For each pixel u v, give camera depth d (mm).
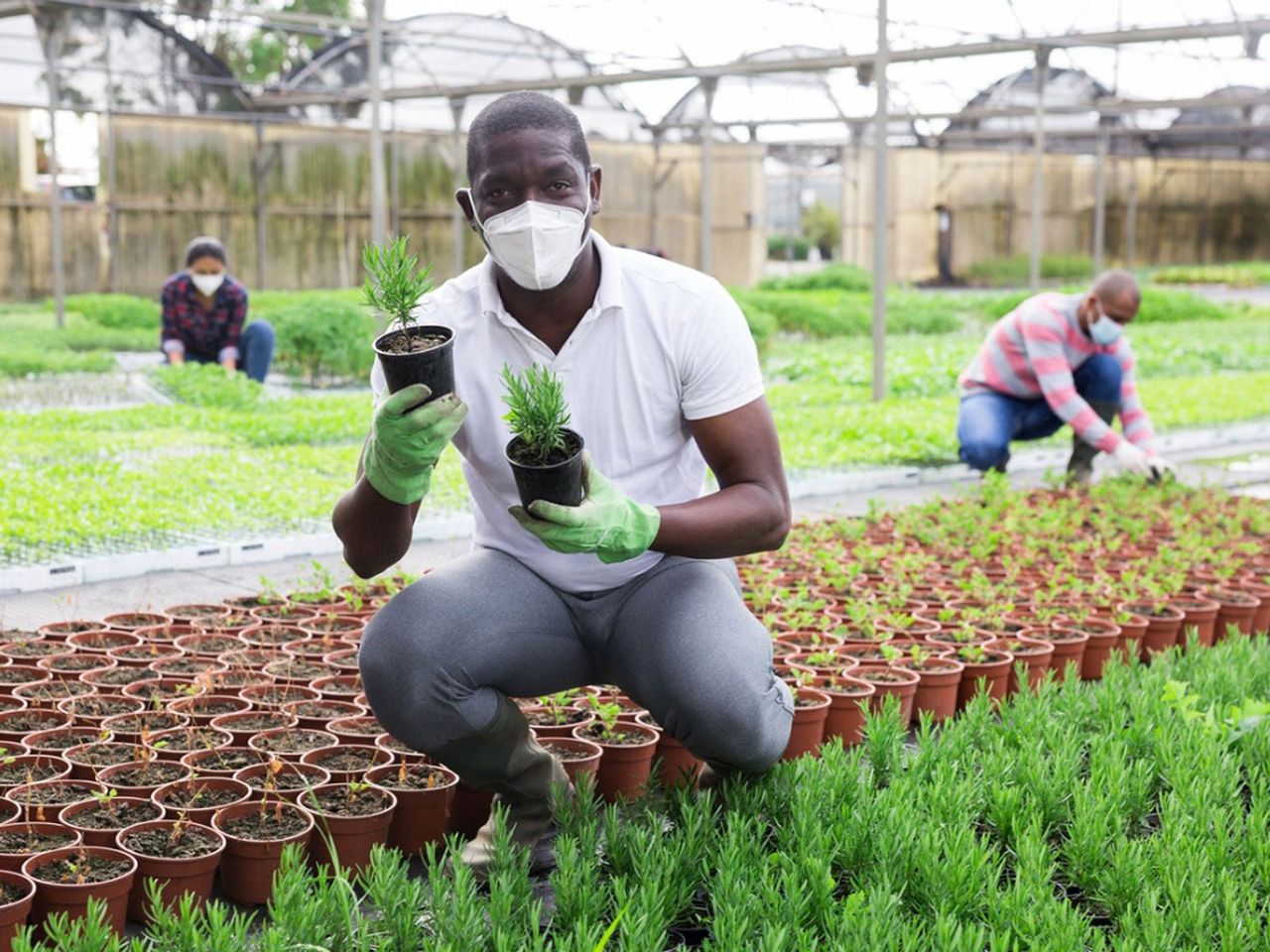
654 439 3398
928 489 9938
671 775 4195
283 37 26844
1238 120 40344
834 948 2725
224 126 28172
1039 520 7734
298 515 7820
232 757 3990
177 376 12617
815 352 20250
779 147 39281
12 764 3869
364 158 30469
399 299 2863
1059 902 3244
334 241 30281
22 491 7758
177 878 3158
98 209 27094
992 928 2785
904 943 2699
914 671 4902
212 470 9094
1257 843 3234
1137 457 8281
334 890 2908
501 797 3604
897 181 40594
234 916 2955
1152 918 2801
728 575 3598
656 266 3357
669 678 3316
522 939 2875
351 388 16297
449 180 31609
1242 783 4008
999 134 39031
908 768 3945
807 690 4547
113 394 14609
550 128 3006
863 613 5594
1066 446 11781
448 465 9750
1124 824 3547
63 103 25609
